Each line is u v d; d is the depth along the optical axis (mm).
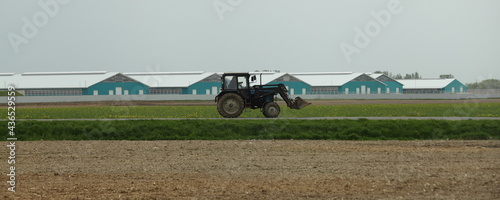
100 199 27156
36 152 44344
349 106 119375
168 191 28844
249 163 37875
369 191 28578
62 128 57969
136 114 91250
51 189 29547
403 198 27062
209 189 29266
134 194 28188
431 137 55312
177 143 50062
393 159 39250
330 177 32469
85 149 46031
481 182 30766
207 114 89562
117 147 47219
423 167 35781
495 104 127438
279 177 32562
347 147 46312
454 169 34969
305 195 27750
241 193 28266
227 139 54750
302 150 44469
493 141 50812
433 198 27016
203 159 39906
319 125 57969
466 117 74438
